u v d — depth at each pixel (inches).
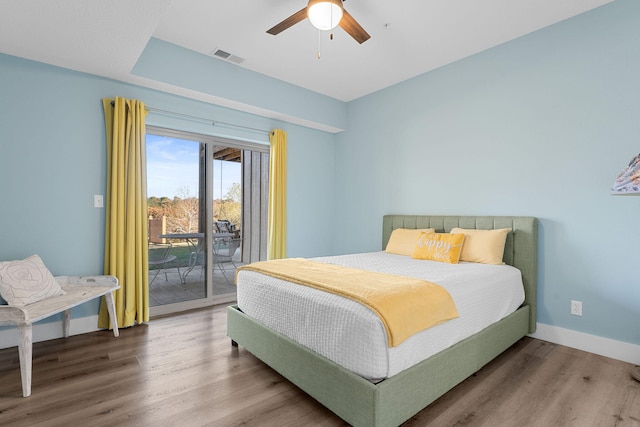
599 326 97.0
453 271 94.0
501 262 108.3
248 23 106.6
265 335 82.7
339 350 62.9
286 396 72.9
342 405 60.8
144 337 106.7
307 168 178.5
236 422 63.4
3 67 97.3
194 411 66.8
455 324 74.2
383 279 79.0
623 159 92.6
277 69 141.3
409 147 150.8
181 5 96.8
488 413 67.0
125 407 67.9
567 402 71.1
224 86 133.6
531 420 64.8
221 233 153.9
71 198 108.7
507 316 95.8
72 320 108.1
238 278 99.4
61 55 98.6
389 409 56.8
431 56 128.5
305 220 178.2
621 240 93.2
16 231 99.7
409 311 62.5
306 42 118.5
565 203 103.5
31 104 101.5
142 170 119.3
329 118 174.1
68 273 108.4
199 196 145.5
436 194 140.0
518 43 114.1
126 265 115.1
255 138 156.4
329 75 147.4
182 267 141.4
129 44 92.1
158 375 81.6
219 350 97.3
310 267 96.4
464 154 129.8
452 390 75.9
